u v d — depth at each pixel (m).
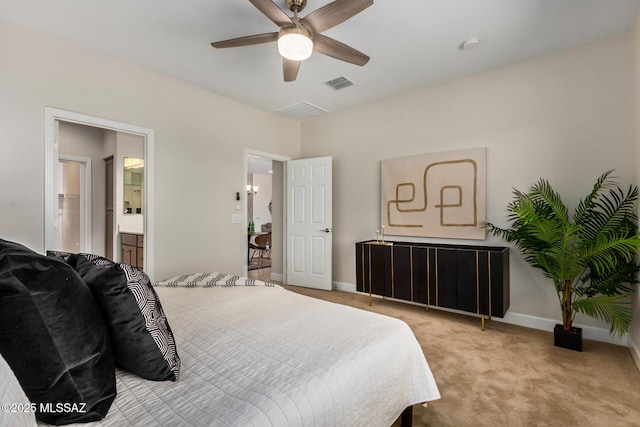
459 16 2.27
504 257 2.76
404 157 3.72
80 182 4.88
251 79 3.34
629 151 2.49
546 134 2.86
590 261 2.33
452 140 3.39
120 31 2.47
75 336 0.80
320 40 2.13
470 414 1.63
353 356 1.17
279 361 1.12
